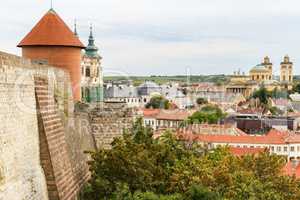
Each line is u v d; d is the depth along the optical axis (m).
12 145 26.84
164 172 39.78
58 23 56.56
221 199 35.97
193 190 35.34
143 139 45.34
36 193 29.98
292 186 46.50
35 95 31.84
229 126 158.00
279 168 50.66
